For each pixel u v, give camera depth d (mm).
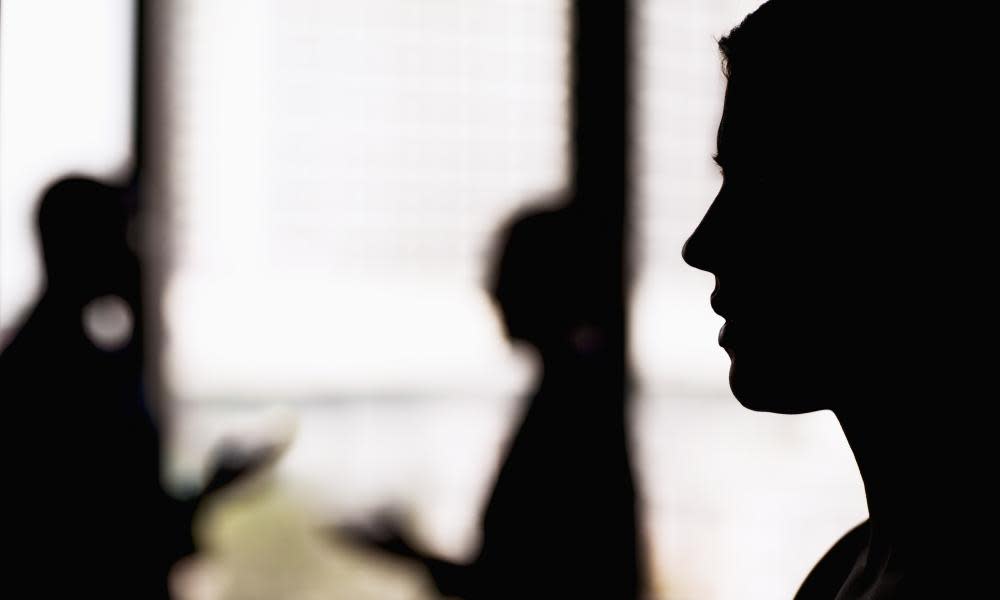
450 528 3150
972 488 529
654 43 3758
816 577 721
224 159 3432
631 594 1656
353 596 3203
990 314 526
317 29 3527
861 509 4004
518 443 1673
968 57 536
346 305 3553
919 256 542
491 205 3664
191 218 3383
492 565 1671
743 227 613
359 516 1932
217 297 3422
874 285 558
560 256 1701
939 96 539
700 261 646
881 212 554
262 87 3479
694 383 3812
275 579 3240
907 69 549
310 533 3434
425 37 3621
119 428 1895
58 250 1877
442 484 3523
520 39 3705
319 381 3506
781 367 599
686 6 3791
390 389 3572
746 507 3826
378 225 3582
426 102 3623
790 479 3939
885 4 563
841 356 578
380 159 3592
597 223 3645
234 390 3404
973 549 523
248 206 3457
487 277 1788
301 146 3518
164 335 3326
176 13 3359
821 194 576
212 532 3377
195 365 3375
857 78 565
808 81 584
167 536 1963
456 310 3625
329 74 3535
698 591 3537
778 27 611
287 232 3504
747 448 3891
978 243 528
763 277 603
